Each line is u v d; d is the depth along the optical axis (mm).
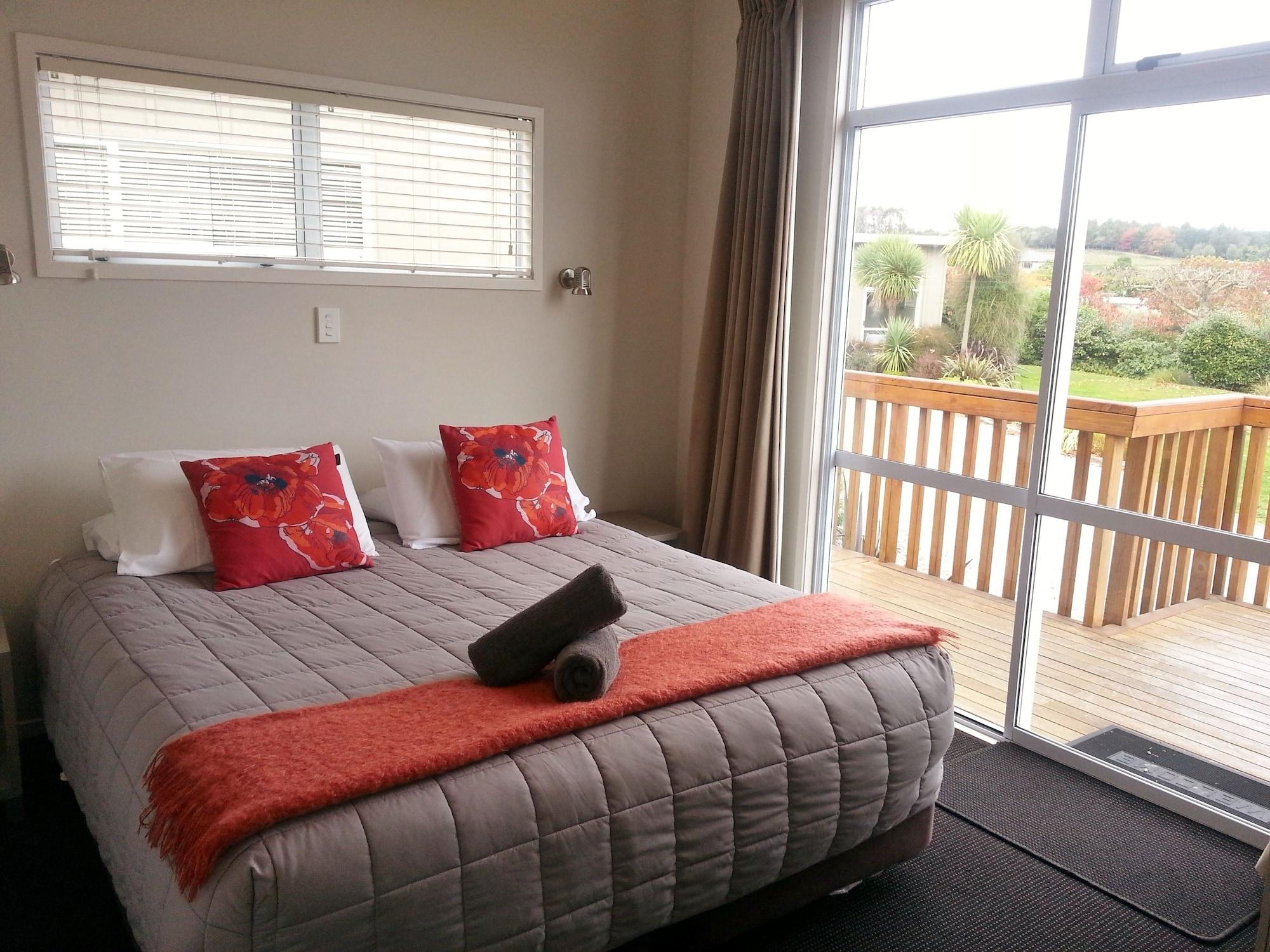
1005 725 3113
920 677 2244
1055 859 2449
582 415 3906
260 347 3150
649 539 3186
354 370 3342
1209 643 2594
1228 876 2389
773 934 2148
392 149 3311
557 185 3668
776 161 3396
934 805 2586
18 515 2850
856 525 3611
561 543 3109
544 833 1659
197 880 1423
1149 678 2738
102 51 2756
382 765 1592
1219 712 2590
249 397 3158
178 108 2932
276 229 3148
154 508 2670
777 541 3580
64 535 2924
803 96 3463
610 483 4039
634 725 1849
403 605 2480
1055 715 3000
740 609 2488
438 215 3461
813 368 3543
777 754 1962
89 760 2055
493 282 3564
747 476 3590
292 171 3139
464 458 3066
